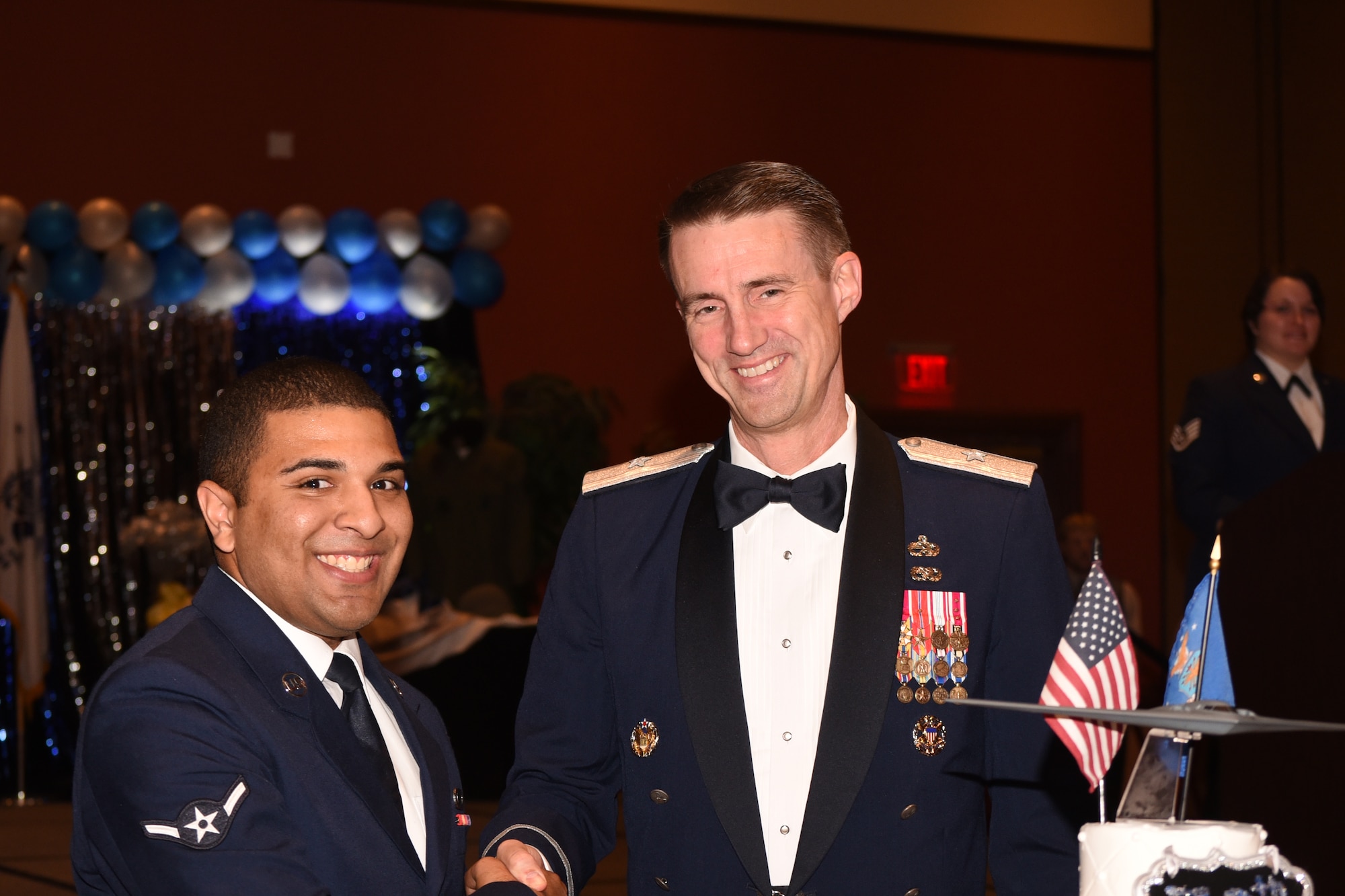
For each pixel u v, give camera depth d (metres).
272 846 1.55
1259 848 1.26
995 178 10.12
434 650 6.59
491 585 7.63
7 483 7.92
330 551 1.70
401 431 8.90
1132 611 7.13
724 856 1.82
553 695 2.05
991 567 1.91
